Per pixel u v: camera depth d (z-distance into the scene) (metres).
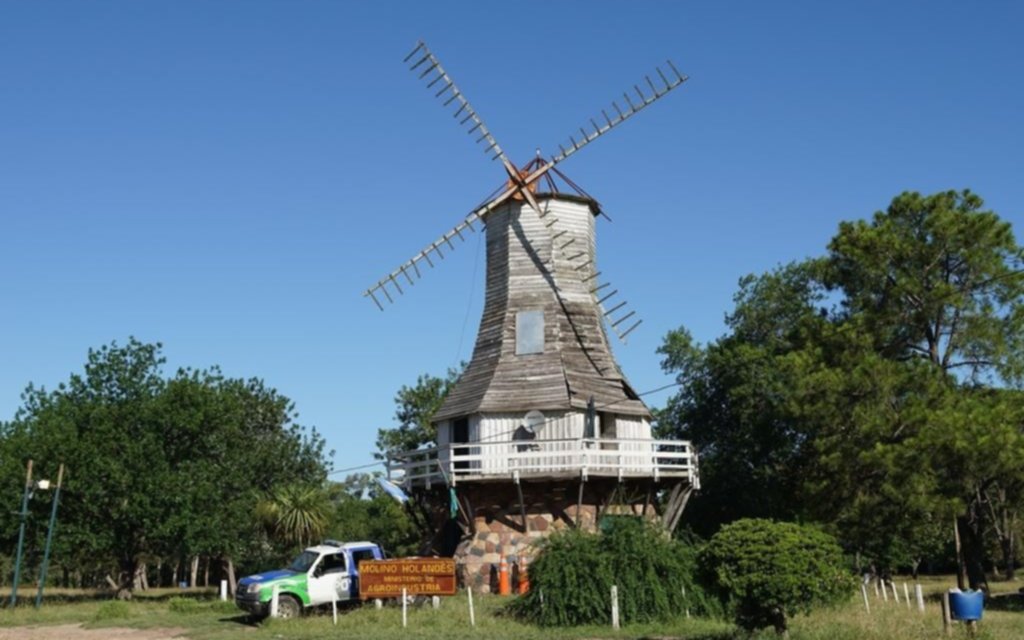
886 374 31.08
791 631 17.67
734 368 45.69
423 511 33.09
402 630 20.59
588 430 29.55
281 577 24.08
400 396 52.00
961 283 32.84
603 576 21.72
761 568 16.58
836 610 21.19
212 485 36.59
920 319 33.03
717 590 17.38
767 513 44.84
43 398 38.19
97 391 38.03
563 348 31.81
